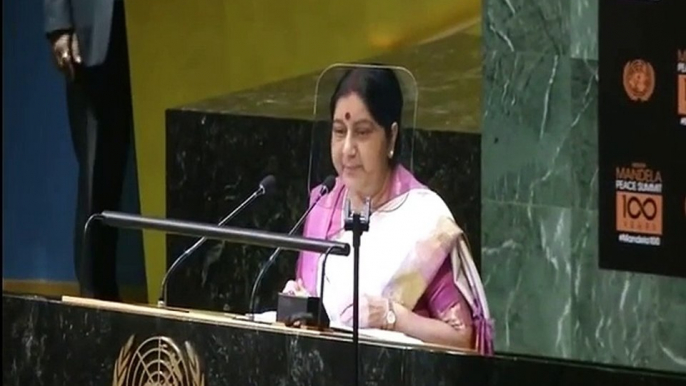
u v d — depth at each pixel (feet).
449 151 65.36
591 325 62.44
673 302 60.70
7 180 81.46
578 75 62.23
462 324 65.05
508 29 63.82
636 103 61.11
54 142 79.41
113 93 76.38
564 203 62.85
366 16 67.10
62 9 77.00
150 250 74.64
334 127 67.62
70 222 78.89
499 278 64.39
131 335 70.64
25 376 74.74
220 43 71.92
